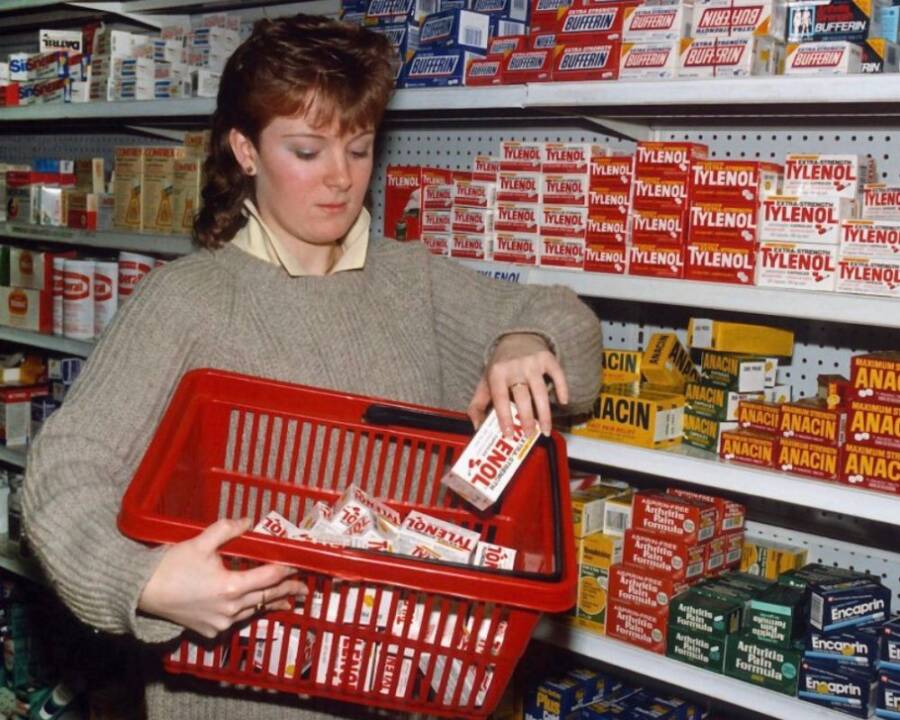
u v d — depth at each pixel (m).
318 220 1.42
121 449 1.31
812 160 1.66
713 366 1.87
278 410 1.48
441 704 1.24
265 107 1.35
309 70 1.32
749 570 2.02
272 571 1.10
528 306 1.55
